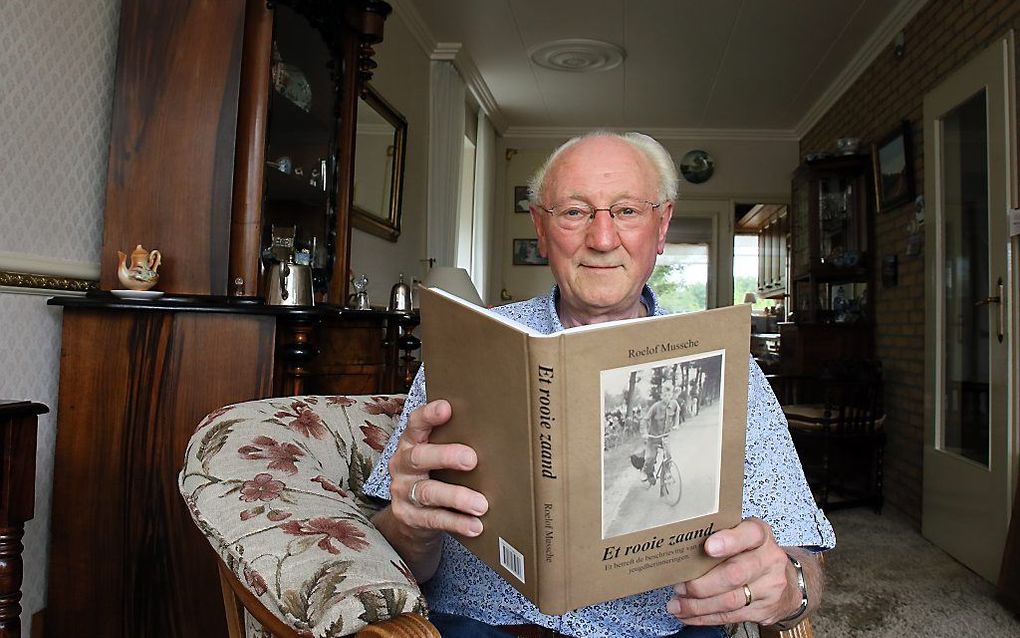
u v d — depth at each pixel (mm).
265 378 1601
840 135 5008
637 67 4801
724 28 4129
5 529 1128
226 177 1685
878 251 4184
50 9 1558
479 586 993
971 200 2945
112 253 1679
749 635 996
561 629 948
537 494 627
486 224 5746
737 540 708
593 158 1033
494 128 6094
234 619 772
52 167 1585
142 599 1535
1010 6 2666
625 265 1032
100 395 1584
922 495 3395
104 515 1563
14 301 1499
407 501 759
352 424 1037
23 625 1523
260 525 671
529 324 1145
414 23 4043
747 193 6246
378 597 592
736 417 688
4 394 1479
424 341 756
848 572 2752
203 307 1557
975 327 2893
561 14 4012
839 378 3787
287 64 1968
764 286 6273
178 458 1582
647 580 694
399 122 3752
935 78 3375
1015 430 2539
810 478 4375
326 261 2234
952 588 2574
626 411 633
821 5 3795
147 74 1697
